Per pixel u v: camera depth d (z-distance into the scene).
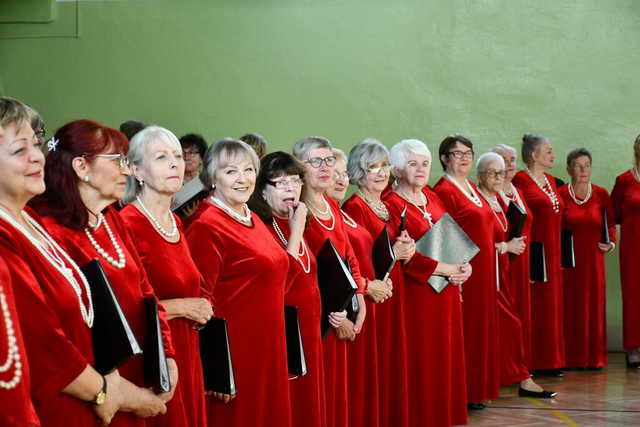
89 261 2.45
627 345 7.13
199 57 7.77
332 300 3.79
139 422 2.51
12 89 7.82
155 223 2.94
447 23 7.80
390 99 7.81
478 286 5.60
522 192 6.70
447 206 5.61
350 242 4.39
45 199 2.46
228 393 3.02
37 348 2.12
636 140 7.11
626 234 7.14
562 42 7.79
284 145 7.79
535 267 6.40
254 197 3.73
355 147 4.82
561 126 7.80
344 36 7.79
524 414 5.48
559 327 6.76
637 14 7.73
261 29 7.77
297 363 3.42
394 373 4.69
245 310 3.25
